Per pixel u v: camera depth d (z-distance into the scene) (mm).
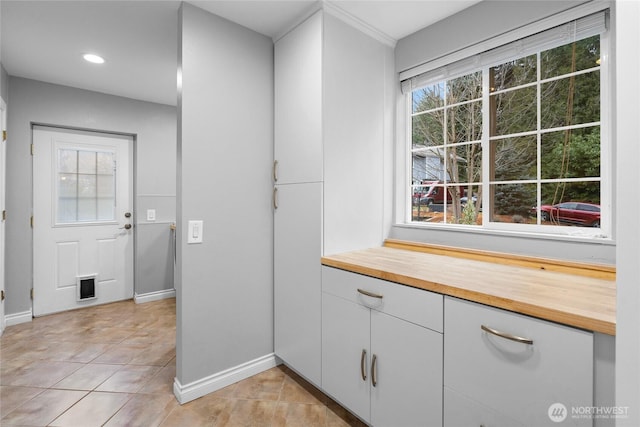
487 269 1528
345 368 1668
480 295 1128
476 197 2104
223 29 1955
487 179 1904
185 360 1834
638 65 628
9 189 2859
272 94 2199
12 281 2896
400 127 2287
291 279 2047
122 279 3588
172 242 3787
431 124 2295
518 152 1819
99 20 2002
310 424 1657
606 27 1461
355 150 1999
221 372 1978
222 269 1976
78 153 3309
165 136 3729
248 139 2076
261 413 1739
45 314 3141
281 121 2119
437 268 1543
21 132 2908
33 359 2285
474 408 1154
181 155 1804
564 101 1655
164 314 3201
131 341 2596
